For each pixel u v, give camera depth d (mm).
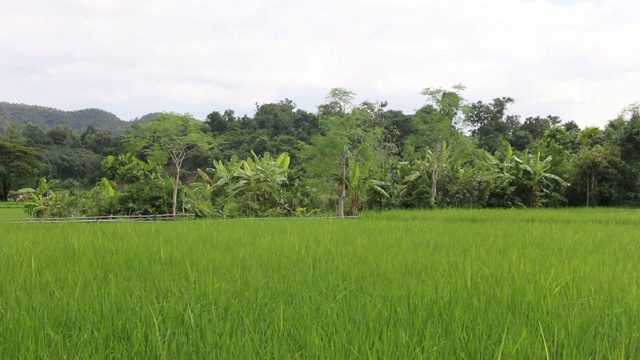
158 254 6285
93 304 3555
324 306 3508
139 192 19656
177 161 19469
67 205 20188
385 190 23766
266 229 10383
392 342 2676
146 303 3535
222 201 21766
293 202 22984
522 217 14883
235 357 2533
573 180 26188
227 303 3629
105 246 7109
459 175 25203
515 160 25453
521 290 4035
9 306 3537
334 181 20984
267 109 62906
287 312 3318
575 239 8250
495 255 6148
